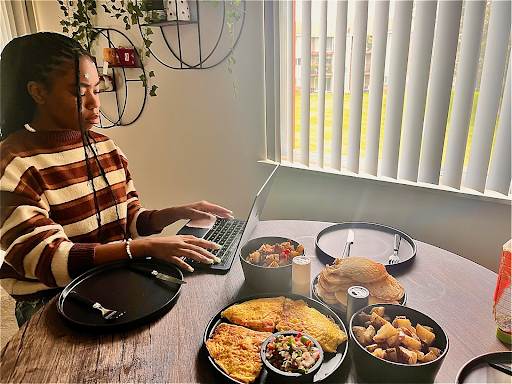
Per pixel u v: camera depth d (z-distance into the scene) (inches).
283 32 65.9
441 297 33.5
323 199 69.7
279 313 29.4
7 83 42.4
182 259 39.3
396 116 56.9
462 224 57.0
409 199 60.6
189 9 75.4
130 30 87.0
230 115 77.9
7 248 37.1
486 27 48.1
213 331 28.5
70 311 31.1
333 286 31.6
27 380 24.7
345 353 24.9
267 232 47.7
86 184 47.3
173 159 91.4
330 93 63.2
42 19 103.4
